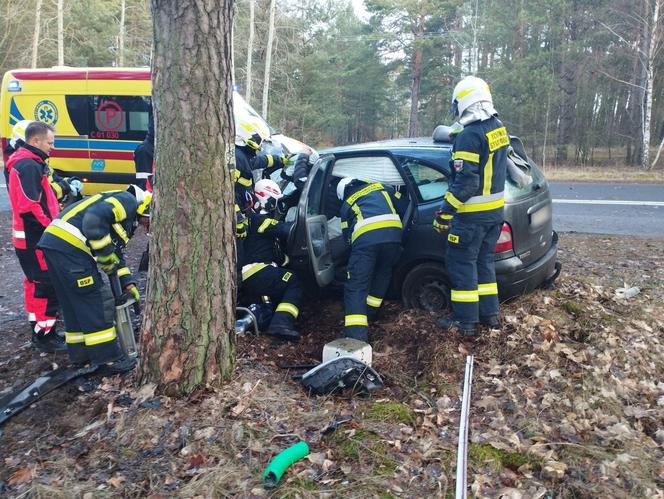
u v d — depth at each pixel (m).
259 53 29.67
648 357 4.12
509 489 2.79
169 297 3.54
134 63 31.75
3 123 9.85
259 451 3.13
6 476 3.14
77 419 3.60
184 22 3.28
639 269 6.41
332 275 5.05
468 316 4.26
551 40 26.50
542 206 4.80
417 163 4.80
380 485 2.83
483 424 3.38
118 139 9.38
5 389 4.17
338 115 32.38
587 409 3.47
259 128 6.68
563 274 6.06
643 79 22.12
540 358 4.03
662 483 2.86
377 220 4.54
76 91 9.48
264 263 4.92
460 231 4.14
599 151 28.36
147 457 3.15
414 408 3.61
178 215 3.46
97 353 4.06
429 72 29.86
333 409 3.57
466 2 26.61
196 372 3.59
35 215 4.38
